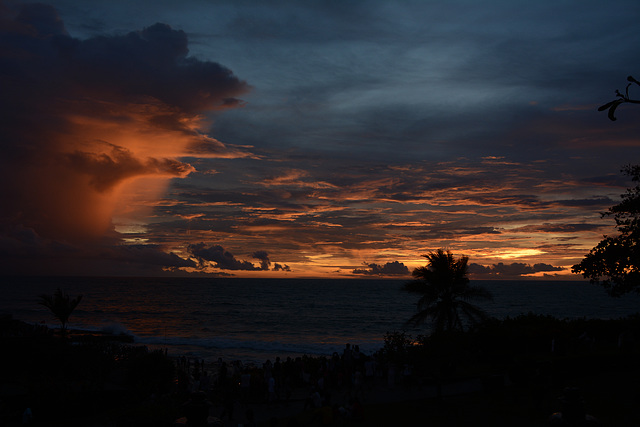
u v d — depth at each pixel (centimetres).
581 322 3475
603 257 2083
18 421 2311
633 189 2092
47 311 11650
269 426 1947
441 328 3406
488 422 1759
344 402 2378
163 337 6625
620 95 441
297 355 5319
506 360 2891
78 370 2930
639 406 1748
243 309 13250
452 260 3644
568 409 401
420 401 2253
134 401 2378
